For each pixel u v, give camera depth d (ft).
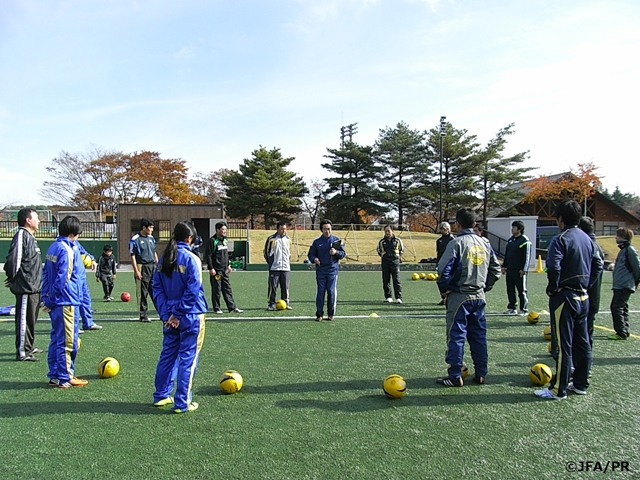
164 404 13.74
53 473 9.81
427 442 11.36
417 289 46.60
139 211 77.25
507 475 9.83
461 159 126.72
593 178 122.62
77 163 128.36
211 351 20.39
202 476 9.70
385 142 130.21
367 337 23.36
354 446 11.12
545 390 14.74
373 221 148.87
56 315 15.25
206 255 30.66
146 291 27.37
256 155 140.15
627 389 15.46
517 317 29.45
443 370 17.62
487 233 81.76
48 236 92.53
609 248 94.02
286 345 21.58
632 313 31.40
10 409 13.42
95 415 12.98
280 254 32.50
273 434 11.77
